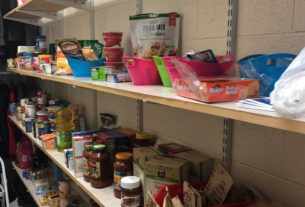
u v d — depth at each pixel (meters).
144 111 1.66
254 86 0.79
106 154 1.46
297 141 0.94
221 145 1.19
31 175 2.76
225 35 1.14
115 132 1.66
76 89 2.57
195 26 1.28
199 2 1.25
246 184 1.07
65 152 1.74
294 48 0.93
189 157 1.22
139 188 1.24
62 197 2.21
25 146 3.07
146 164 1.17
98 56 1.74
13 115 3.25
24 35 3.40
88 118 2.37
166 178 1.13
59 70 1.80
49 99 2.74
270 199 1.03
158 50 1.28
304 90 0.54
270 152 1.02
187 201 0.98
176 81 0.90
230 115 0.66
